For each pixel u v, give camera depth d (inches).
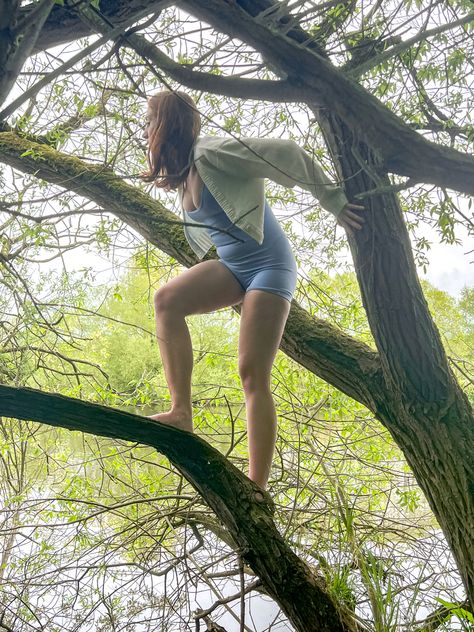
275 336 85.9
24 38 53.8
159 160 86.1
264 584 86.4
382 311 86.7
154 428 82.0
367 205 85.1
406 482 139.6
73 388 148.7
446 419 87.4
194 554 118.0
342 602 90.0
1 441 150.5
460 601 101.8
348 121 74.5
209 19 67.7
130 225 121.9
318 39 82.6
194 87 68.7
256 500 83.6
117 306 181.3
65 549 123.2
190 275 88.0
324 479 132.5
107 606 97.3
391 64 85.3
